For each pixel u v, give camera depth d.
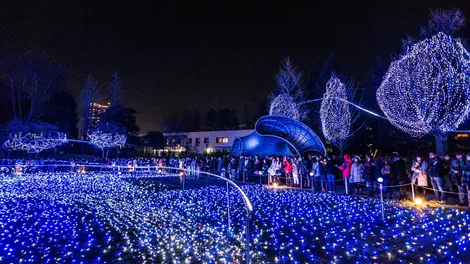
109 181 18.67
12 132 30.56
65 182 17.95
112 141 36.31
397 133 29.19
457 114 15.54
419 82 15.91
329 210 10.01
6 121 34.53
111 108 43.50
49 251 6.41
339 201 11.45
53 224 8.52
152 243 6.98
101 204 11.57
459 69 14.90
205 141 50.16
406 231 7.31
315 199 12.07
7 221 8.70
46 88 37.44
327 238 7.07
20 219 9.16
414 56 15.95
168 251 6.40
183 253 6.22
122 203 11.77
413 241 6.61
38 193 14.02
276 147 24.81
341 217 8.95
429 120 16.22
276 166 16.91
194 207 11.01
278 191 14.37
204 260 5.84
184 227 8.32
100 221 9.02
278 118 22.14
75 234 7.57
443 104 15.71
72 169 26.09
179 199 12.61
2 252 6.38
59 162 29.30
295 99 32.88
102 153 39.03
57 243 7.04
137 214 9.91
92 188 15.73
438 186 10.38
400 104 17.12
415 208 9.83
